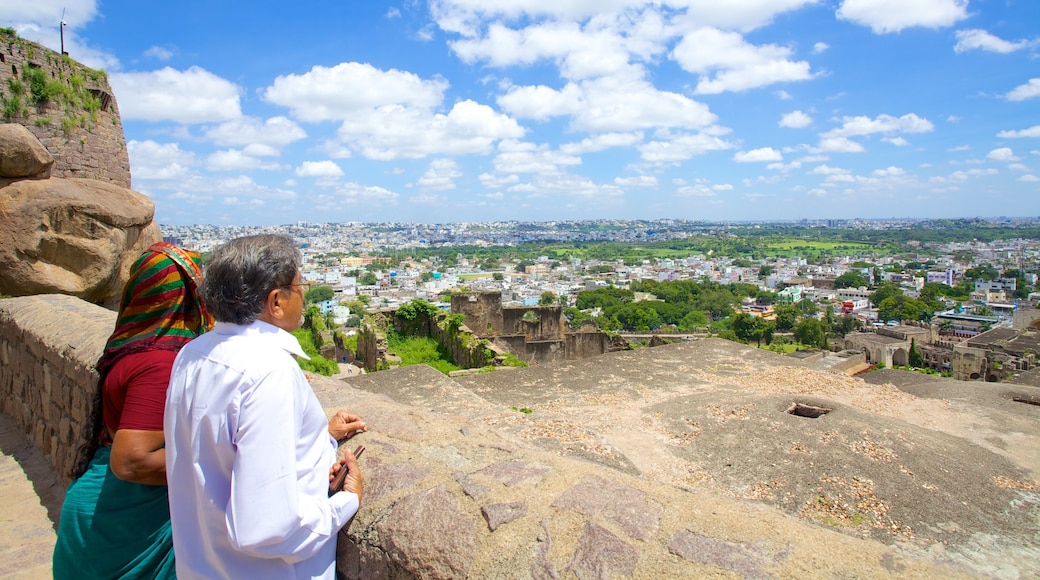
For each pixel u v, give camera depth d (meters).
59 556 2.59
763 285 149.88
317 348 19.30
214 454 2.10
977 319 77.50
